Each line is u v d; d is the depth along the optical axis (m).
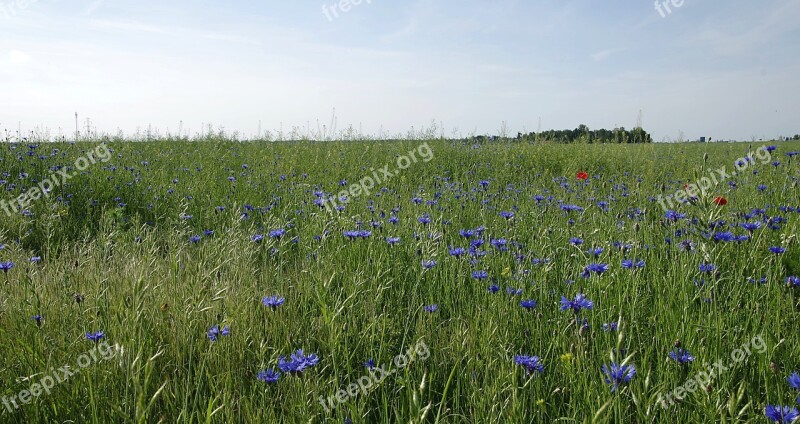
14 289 3.74
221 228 6.12
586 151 12.27
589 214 5.91
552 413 2.50
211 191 7.84
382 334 3.15
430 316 3.38
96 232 6.05
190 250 4.99
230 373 2.80
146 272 3.67
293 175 9.45
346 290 3.99
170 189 7.71
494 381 2.54
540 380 2.65
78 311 3.30
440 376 2.93
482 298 3.74
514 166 10.69
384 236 5.05
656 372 2.71
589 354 2.86
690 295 3.35
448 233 5.19
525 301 3.19
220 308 3.45
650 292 3.62
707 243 3.39
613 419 2.34
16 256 4.70
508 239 4.66
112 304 3.36
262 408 2.51
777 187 6.09
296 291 3.87
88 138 13.70
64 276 3.76
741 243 4.03
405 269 4.49
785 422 2.01
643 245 4.22
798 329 2.89
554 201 6.61
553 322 3.27
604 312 3.31
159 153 11.64
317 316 3.56
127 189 7.65
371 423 2.64
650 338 3.09
